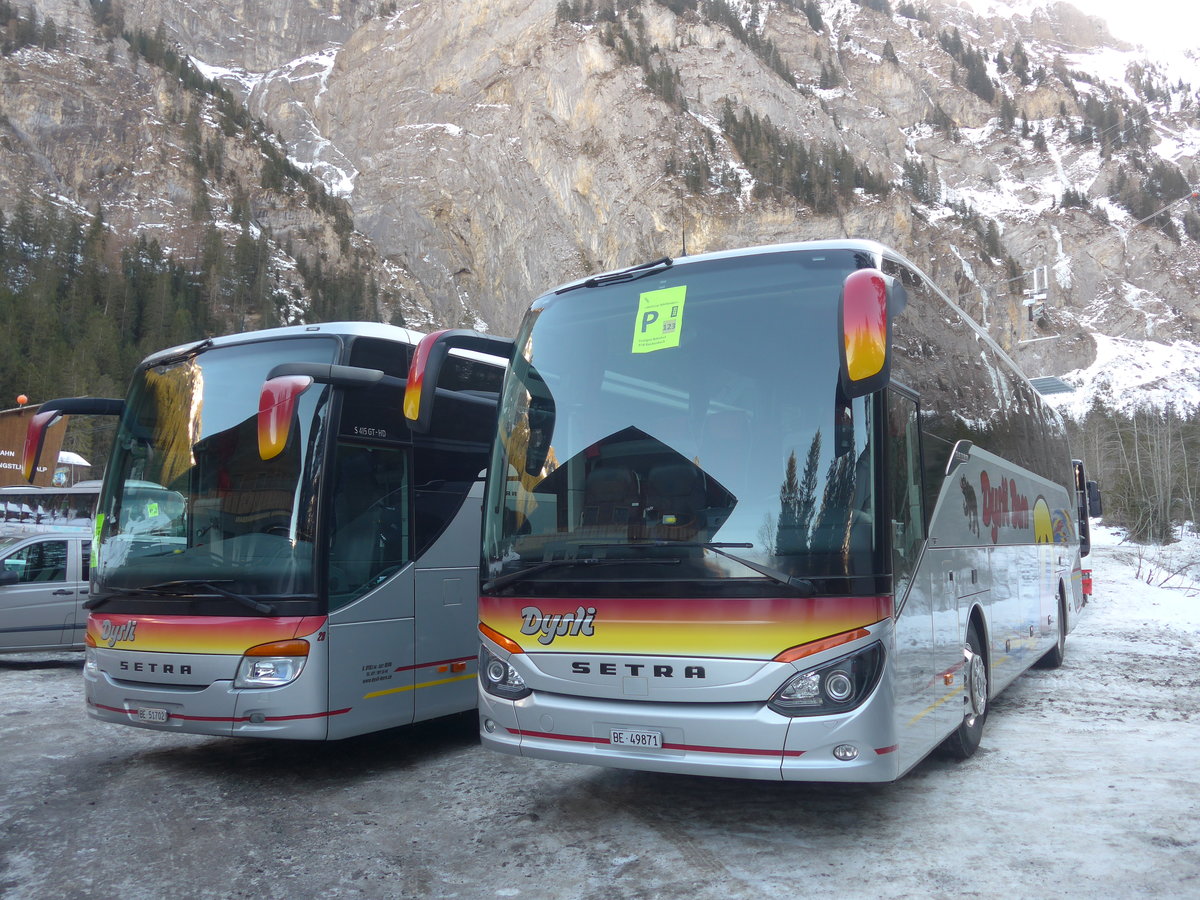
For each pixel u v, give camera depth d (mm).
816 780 4488
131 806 6227
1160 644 13273
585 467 5312
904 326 5668
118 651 6922
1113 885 4367
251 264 153000
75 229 148375
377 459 7215
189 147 182125
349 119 195250
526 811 5859
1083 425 89188
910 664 4977
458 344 5898
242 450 6938
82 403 7523
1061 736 7512
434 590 7578
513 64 169250
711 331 5223
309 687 6402
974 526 6867
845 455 4703
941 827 5250
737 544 4734
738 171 148000
